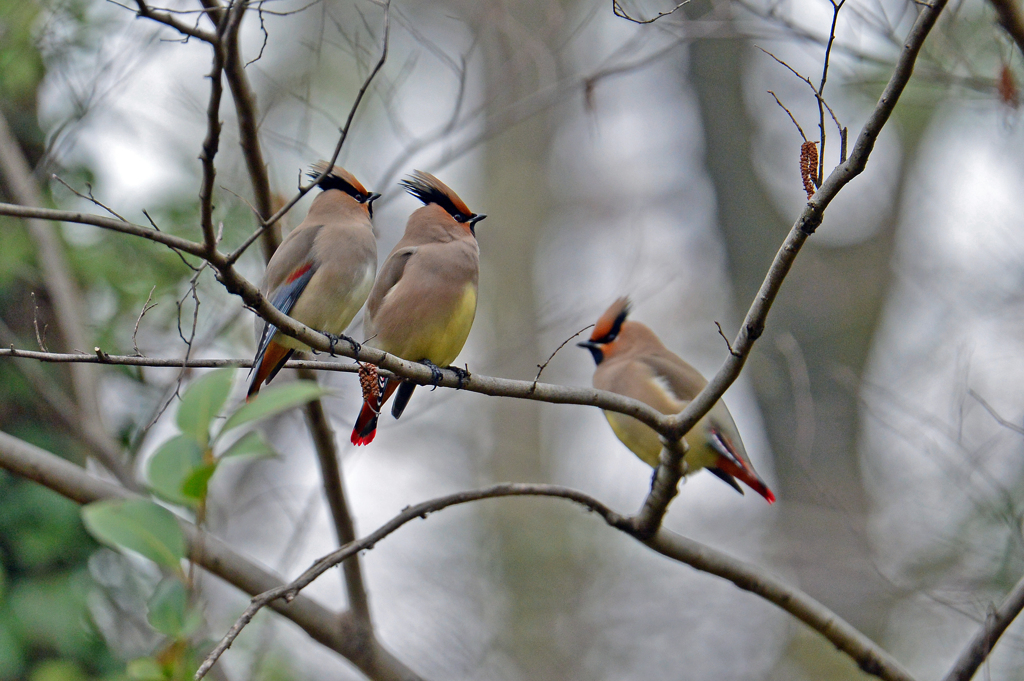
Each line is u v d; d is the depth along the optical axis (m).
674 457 7.20
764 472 18.17
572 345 19.56
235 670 10.70
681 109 20.81
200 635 9.28
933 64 10.59
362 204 9.54
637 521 7.62
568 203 21.30
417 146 10.26
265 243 8.98
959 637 13.95
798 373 11.80
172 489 4.38
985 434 12.73
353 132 13.47
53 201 11.74
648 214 20.44
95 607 11.34
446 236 9.26
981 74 11.06
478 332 20.62
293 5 14.41
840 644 7.95
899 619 14.22
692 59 19.86
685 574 16.48
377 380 6.43
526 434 18.91
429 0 14.84
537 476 18.53
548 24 13.04
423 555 16.47
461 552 16.75
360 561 8.41
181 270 11.49
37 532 11.03
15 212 5.14
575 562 16.66
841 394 17.62
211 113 5.33
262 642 9.77
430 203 9.55
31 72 11.04
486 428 18.95
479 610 16.31
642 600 16.34
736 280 19.27
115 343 11.50
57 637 10.67
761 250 19.12
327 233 9.07
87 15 11.05
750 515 16.28
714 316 19.42
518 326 20.23
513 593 16.44
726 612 16.19
